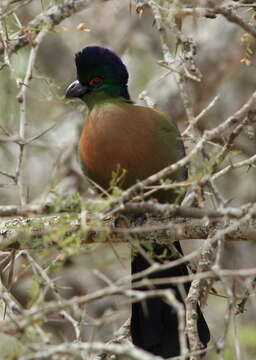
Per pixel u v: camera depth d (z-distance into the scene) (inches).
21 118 407.5
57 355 283.7
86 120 443.2
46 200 401.1
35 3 614.2
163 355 424.8
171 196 414.9
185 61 376.5
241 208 332.5
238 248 631.2
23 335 295.3
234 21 358.0
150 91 645.3
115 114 430.3
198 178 337.4
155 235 397.4
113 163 426.3
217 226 387.2
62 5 428.8
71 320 338.3
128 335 428.5
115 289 291.3
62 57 693.3
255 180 643.5
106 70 446.0
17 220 407.8
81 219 331.6
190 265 435.2
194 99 647.8
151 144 424.8
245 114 377.1
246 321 583.8
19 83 407.5
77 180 592.7
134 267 437.4
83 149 435.5
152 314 430.9
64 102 488.4
